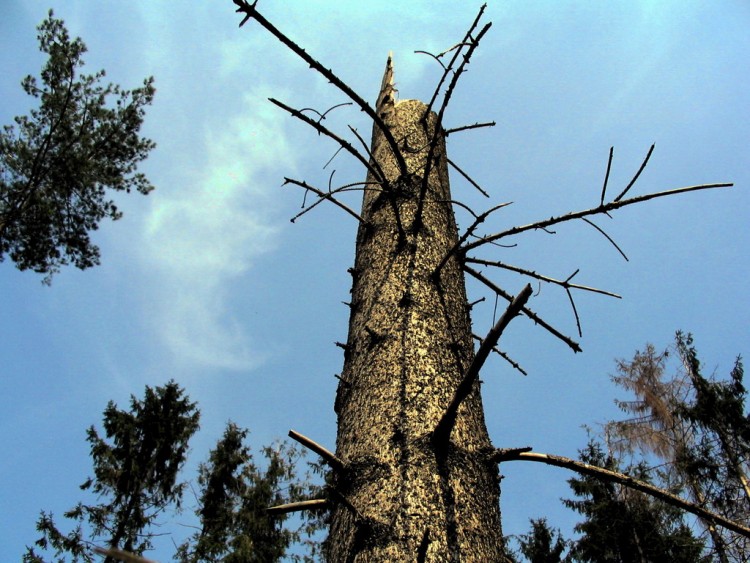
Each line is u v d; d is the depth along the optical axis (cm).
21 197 987
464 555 192
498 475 232
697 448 1170
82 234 1055
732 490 1052
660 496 224
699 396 1230
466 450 226
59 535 1077
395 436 221
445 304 278
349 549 198
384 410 232
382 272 291
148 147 1104
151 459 1261
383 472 212
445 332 264
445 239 313
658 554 1101
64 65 1021
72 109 1040
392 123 400
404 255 293
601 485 1256
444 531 196
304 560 1262
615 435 1282
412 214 318
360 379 254
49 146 996
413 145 372
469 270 332
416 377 241
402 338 256
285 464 1422
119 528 1136
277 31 251
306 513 1328
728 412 1164
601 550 1205
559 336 319
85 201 1045
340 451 237
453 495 207
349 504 200
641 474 1195
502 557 206
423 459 213
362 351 265
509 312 192
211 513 1339
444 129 411
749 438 1134
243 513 1296
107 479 1215
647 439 1232
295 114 290
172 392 1399
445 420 211
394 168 354
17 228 1003
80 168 1005
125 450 1269
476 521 205
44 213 993
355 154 299
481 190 414
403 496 204
